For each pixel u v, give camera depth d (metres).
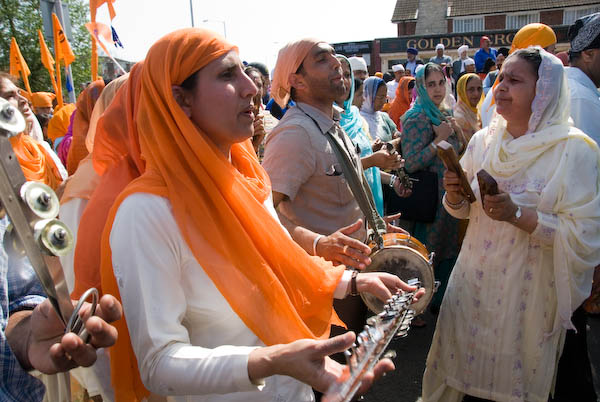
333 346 1.18
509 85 2.32
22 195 0.89
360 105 5.45
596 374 3.24
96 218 1.69
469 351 2.47
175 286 1.37
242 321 1.44
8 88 2.55
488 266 2.40
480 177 2.15
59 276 0.97
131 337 1.35
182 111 1.43
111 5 2.61
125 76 2.28
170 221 1.38
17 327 1.16
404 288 1.84
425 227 4.15
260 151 4.08
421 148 3.95
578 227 2.21
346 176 2.53
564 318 2.25
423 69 4.03
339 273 1.81
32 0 20.50
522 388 2.36
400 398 3.16
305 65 2.55
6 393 1.09
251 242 1.46
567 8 33.03
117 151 1.79
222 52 1.50
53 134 5.93
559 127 2.29
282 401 1.50
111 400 1.79
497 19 34.38
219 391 1.24
